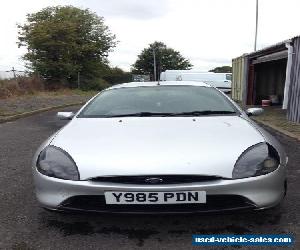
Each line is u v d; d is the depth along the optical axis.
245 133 2.75
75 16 31.53
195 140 2.61
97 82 32.72
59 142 2.73
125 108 3.45
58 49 29.05
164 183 2.36
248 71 15.24
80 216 2.99
